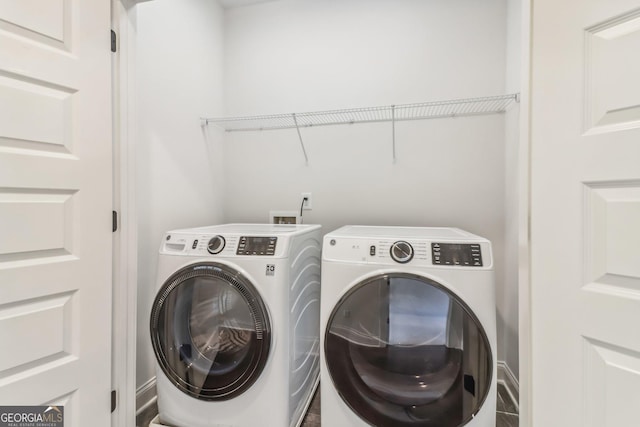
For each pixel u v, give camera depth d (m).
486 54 1.79
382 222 1.99
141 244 1.51
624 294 0.74
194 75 1.91
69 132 1.02
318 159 2.09
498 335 1.77
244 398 1.21
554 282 0.86
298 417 1.35
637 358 0.72
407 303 1.15
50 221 0.98
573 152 0.81
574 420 0.82
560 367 0.85
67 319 1.03
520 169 0.96
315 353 1.62
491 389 1.05
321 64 2.07
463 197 1.85
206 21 2.03
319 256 1.73
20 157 0.90
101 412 1.12
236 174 2.23
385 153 1.97
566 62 0.82
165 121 1.67
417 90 1.91
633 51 0.72
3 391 0.88
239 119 2.06
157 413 1.48
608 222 0.76
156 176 1.61
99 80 1.11
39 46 0.94
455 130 1.86
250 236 1.28
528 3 0.91
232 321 1.26
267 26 2.16
